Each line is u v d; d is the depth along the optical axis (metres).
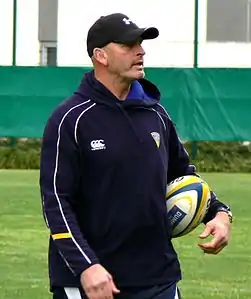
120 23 12.65
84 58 83.31
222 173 64.19
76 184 12.59
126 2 83.31
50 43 86.88
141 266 12.77
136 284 12.76
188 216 13.20
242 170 65.19
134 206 12.64
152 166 12.77
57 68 62.12
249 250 32.66
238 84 61.81
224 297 24.70
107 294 11.98
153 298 12.90
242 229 37.75
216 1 97.44
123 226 12.63
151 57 82.69
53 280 12.85
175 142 13.76
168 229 13.11
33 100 62.47
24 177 59.81
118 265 12.71
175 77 61.97
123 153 12.59
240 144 66.25
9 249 32.44
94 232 12.68
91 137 12.55
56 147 12.52
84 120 12.55
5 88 62.47
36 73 62.34
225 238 13.24
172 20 82.81
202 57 85.56
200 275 27.97
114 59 12.66
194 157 64.62
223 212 13.54
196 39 66.19
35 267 29.03
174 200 13.23
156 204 12.81
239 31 92.94
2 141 67.50
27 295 24.81
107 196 12.61
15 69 62.41
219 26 92.62
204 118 62.12
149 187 12.73
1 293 25.05
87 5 83.31
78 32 83.44
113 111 12.69
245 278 27.55
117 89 12.84
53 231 12.32
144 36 12.67
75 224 12.36
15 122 62.72
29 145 67.44
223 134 62.12
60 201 12.39
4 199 47.72
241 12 94.06
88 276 12.02
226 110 61.94
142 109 12.95
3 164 66.56
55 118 12.64
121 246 12.70
